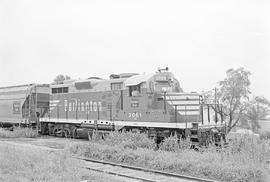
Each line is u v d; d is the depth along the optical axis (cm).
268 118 3172
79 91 2275
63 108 2400
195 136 1584
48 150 1511
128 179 1038
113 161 1375
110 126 2000
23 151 1303
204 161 1164
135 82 1848
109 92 2028
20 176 947
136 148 1507
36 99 2662
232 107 2955
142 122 1803
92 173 1015
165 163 1209
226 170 1042
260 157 1117
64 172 988
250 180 984
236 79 2973
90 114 2161
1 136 2364
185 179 1041
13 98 2845
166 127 1678
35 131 2505
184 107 1669
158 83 1814
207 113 1727
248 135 1287
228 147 1249
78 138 2341
